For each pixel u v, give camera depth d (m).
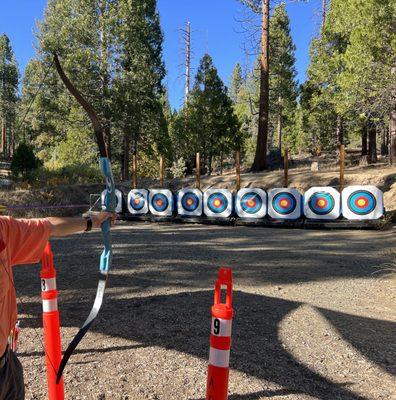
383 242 10.00
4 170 29.83
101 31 22.64
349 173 18.17
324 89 27.06
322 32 27.88
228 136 28.12
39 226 1.99
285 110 41.56
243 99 57.31
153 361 3.76
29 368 3.63
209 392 2.18
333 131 33.59
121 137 26.75
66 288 6.02
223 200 14.29
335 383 3.43
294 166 29.28
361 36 15.30
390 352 4.00
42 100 25.06
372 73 15.70
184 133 28.11
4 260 1.84
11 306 1.90
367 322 4.77
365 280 6.57
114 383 3.38
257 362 3.73
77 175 21.81
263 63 21.27
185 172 30.16
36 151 41.88
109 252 2.23
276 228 13.30
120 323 4.64
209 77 27.67
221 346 2.15
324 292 5.93
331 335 4.35
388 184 16.23
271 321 4.72
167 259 8.09
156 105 24.52
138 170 28.77
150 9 24.48
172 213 15.10
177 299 5.50
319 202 13.04
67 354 2.07
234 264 7.65
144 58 23.19
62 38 22.70
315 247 9.45
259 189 13.80
